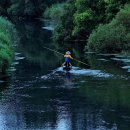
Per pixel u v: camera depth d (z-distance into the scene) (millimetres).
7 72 51719
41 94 41438
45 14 135875
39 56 63469
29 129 32625
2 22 83250
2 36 63469
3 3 149875
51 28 106125
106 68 51438
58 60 59500
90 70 50406
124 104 37344
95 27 73438
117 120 33719
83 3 76000
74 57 60375
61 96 40594
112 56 59938
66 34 79625
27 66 55312
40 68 53844
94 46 64438
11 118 35062
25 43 78875
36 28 107438
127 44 61938
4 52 52938
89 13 74875
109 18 72312
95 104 37812
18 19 140875
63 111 36312
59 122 33812
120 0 71875
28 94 41625
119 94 40250
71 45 74188
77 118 34500
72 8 80375
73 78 47125
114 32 62906
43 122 33938
